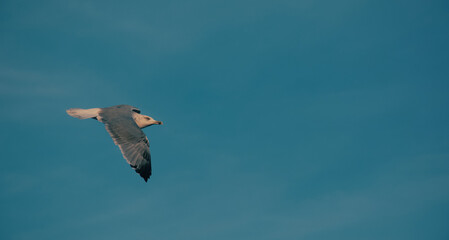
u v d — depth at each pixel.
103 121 17.88
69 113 18.41
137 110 19.86
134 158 16.81
